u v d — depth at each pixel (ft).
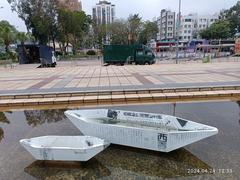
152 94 23.61
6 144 13.29
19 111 20.26
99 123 11.96
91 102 22.40
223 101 22.11
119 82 31.45
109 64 83.35
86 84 30.45
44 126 16.28
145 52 81.30
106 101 22.48
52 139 11.24
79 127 12.66
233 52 148.46
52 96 23.77
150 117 12.72
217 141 12.92
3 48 159.43
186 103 21.58
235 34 208.54
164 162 10.70
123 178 9.59
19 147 12.78
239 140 13.05
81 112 13.67
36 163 10.78
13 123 17.15
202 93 23.72
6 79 38.47
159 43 178.81
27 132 15.25
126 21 188.85
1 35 136.36
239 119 16.92
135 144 11.26
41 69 61.72
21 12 133.69
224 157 11.12
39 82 33.58
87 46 216.54
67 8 148.46
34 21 133.08
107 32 186.60
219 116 17.69
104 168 10.27
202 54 130.52
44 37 143.84
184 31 277.03
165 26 280.51
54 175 9.81
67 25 145.38
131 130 11.14
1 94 24.41
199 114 18.29
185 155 11.31
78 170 10.14
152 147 10.98
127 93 24.27
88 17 178.81
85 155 9.87
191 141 10.50
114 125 11.50
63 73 46.78
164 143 10.69
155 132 10.71
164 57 121.60
